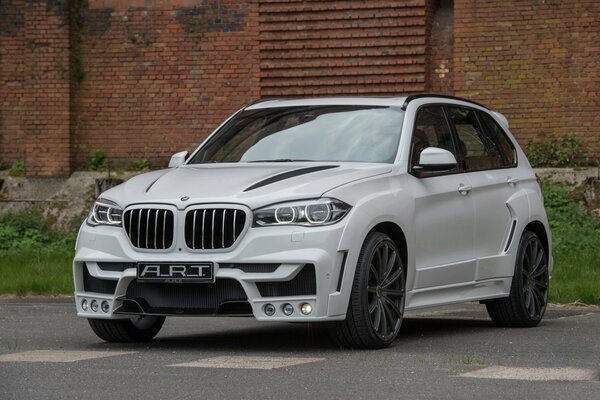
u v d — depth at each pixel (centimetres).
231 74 2753
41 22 2805
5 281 1861
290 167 1096
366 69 2666
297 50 2706
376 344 1039
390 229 1091
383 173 1093
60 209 2731
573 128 2552
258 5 2723
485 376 827
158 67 2789
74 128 2822
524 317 1286
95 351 1014
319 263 992
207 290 1018
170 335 1220
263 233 1002
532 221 1324
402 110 1191
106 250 1057
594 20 2538
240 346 1083
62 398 729
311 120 1205
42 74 2809
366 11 2659
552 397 732
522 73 2570
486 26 2583
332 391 758
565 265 1945
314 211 1007
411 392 754
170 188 1059
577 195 2494
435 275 1145
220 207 1012
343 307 1009
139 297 1041
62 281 1841
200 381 802
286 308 1000
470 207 1211
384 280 1055
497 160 1310
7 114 2836
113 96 2811
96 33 2816
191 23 2767
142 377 823
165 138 2792
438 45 2653
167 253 1027
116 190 1098
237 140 1210
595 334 1197
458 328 1289
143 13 2795
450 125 1245
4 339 1155
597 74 2539
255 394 745
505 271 1270
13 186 2784
